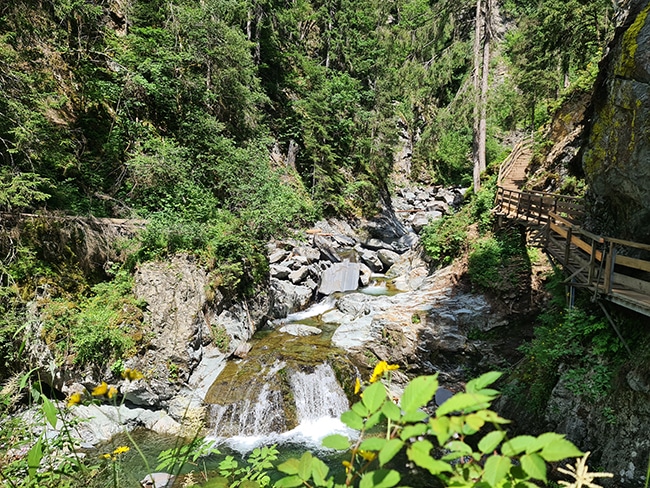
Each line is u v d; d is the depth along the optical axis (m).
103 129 11.66
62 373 7.45
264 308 12.17
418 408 1.02
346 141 24.83
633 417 5.43
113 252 8.96
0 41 8.30
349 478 1.14
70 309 7.74
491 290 10.95
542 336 7.89
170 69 13.03
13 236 7.44
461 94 16.97
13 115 7.57
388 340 10.61
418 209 27.09
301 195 19.94
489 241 12.01
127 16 13.95
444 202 27.53
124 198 10.63
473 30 18.05
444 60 16.98
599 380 6.12
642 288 5.20
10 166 7.48
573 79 16.86
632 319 6.10
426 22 17.80
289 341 11.04
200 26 13.62
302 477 1.20
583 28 15.27
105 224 9.03
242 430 8.15
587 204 8.38
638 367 5.59
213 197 11.87
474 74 17.19
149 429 7.91
